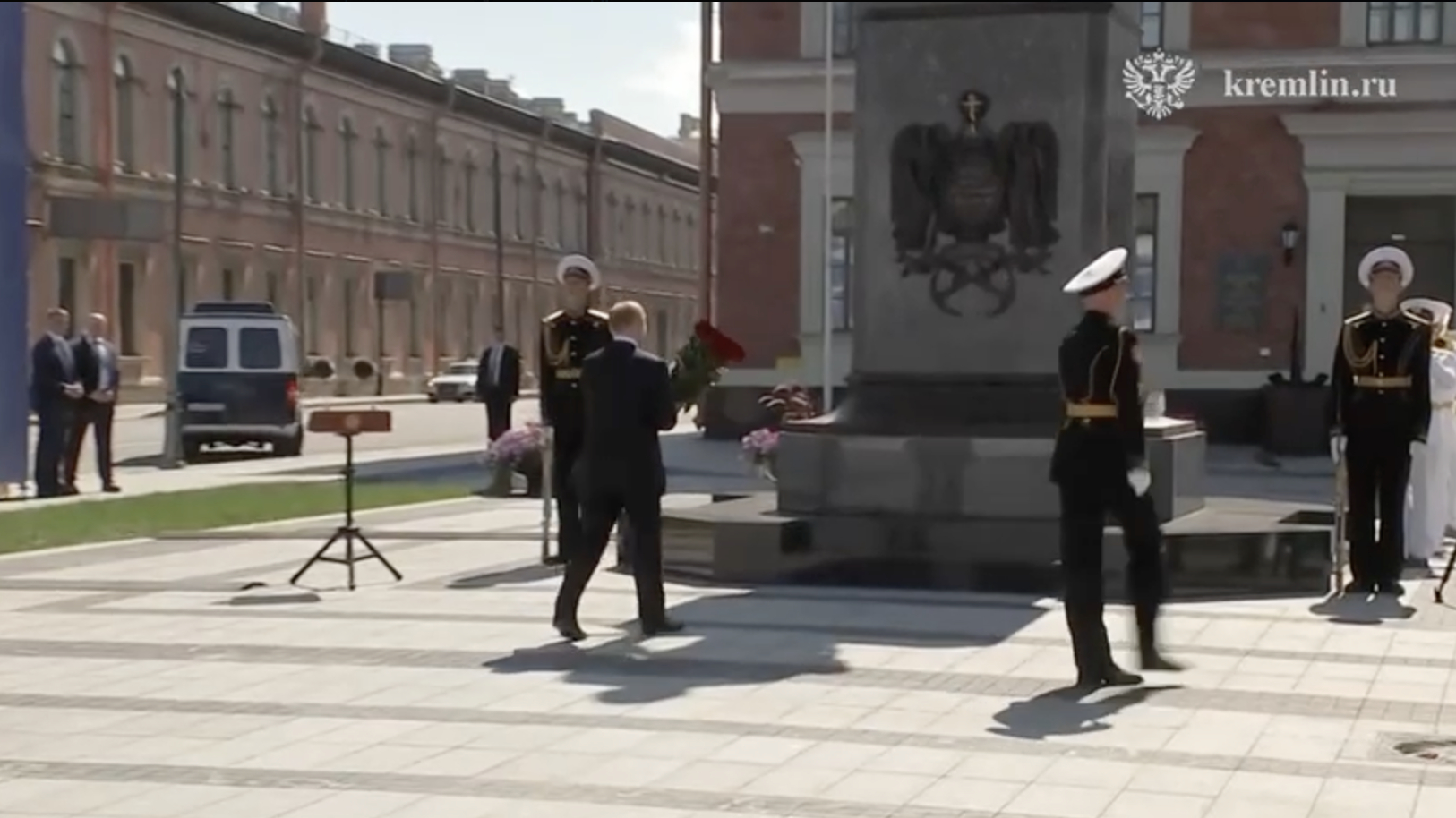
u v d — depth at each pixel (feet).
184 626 36.94
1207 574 41.06
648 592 35.50
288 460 102.22
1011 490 42.32
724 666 32.19
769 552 42.91
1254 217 97.55
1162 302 100.53
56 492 69.67
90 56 166.09
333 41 204.44
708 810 22.38
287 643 34.68
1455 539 45.62
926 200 44.29
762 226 112.78
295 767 24.73
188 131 181.37
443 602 40.29
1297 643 34.76
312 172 203.41
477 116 234.79
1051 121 43.55
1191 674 31.50
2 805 22.76
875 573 42.47
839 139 111.55
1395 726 27.37
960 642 34.73
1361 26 79.87
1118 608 39.22
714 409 114.01
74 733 26.89
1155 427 43.93
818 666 32.19
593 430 35.24
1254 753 25.54
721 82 112.37
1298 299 97.55
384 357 219.41
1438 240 67.41
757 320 113.19
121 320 172.55
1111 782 23.77
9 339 66.18
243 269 190.49
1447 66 67.56
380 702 29.09
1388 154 69.05
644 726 27.20
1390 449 41.29
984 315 43.96
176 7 176.24
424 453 110.42
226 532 56.24
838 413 45.39
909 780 23.90
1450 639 35.32
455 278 233.35
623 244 274.98
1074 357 30.30
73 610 39.14
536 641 34.94
